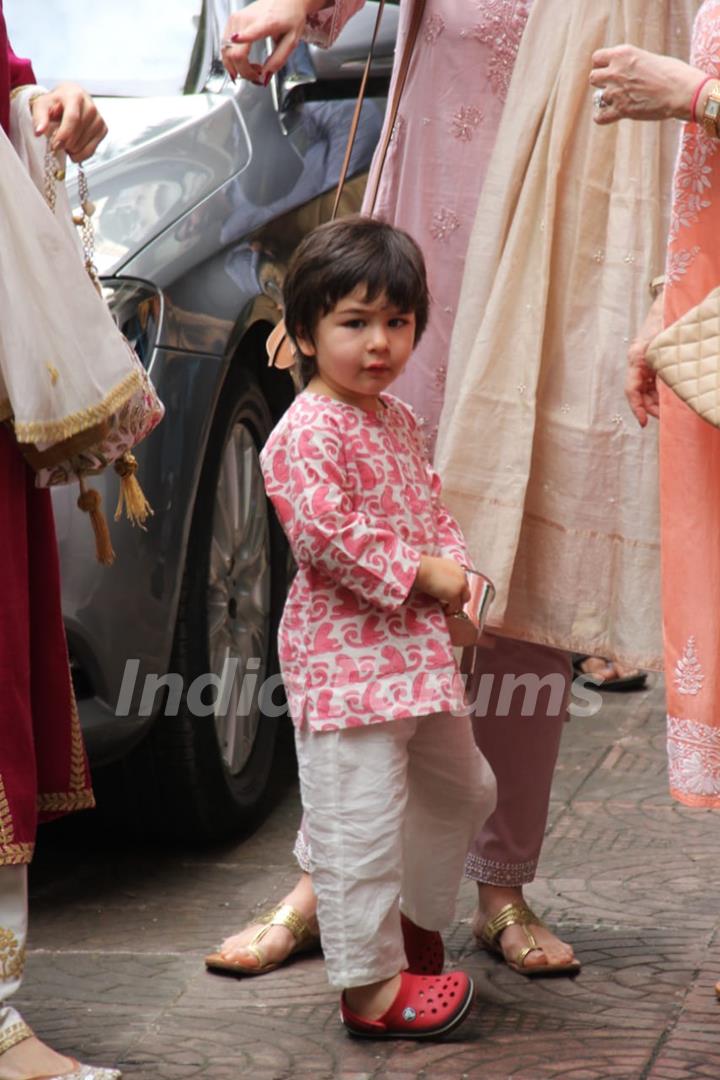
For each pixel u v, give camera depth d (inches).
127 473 162.4
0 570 145.7
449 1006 160.4
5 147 145.4
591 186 174.1
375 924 156.9
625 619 176.1
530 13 176.7
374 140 255.8
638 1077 151.5
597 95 154.4
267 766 232.8
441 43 183.9
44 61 243.4
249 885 208.5
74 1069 147.9
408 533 159.3
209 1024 167.0
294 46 184.5
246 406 223.9
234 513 223.0
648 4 172.7
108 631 192.5
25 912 149.1
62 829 227.5
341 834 156.3
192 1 251.0
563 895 199.2
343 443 156.4
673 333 148.3
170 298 202.5
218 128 229.6
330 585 157.6
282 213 228.1
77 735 159.6
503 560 174.1
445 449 175.9
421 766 162.9
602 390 174.7
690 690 155.3
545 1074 153.0
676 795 157.4
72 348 147.0
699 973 175.6
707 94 147.7
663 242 174.1
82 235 188.2
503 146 175.8
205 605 209.8
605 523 176.4
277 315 220.7
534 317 173.8
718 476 153.1
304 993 175.3
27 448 149.3
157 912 199.8
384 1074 154.5
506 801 181.0
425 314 160.2
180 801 213.8
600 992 172.2
